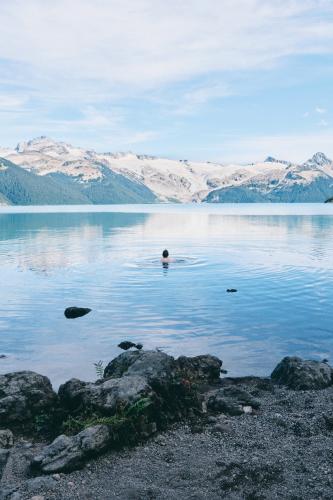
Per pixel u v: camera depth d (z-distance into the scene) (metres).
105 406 14.27
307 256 63.97
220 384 19.31
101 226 147.38
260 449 12.81
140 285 42.84
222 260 60.16
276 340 26.05
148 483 11.30
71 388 15.85
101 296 38.25
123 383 15.09
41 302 36.31
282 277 46.41
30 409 15.55
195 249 74.31
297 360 19.84
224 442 13.37
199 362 20.44
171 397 15.48
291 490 10.75
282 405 16.31
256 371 21.34
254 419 15.01
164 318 31.05
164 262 58.56
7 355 23.88
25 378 16.72
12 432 14.70
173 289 40.69
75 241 90.88
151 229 130.00
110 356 23.64
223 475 11.52
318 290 39.78
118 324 29.77
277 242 85.38
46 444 13.88
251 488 10.91
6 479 11.84
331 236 99.50
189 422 14.89
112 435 13.14
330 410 15.51
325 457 12.17
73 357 23.52
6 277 48.22
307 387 18.11
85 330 28.44
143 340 26.33
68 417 14.55
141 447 13.20
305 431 13.84
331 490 10.65
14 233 115.50
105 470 12.02
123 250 73.62
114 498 10.70
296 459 12.13
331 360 22.77
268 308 33.50
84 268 54.09
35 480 11.44
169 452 12.89
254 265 55.25
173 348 24.86
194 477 11.50
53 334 27.62
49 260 61.62
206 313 32.25
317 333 27.31
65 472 11.93
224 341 25.98
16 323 30.19
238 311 32.72
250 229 126.19
